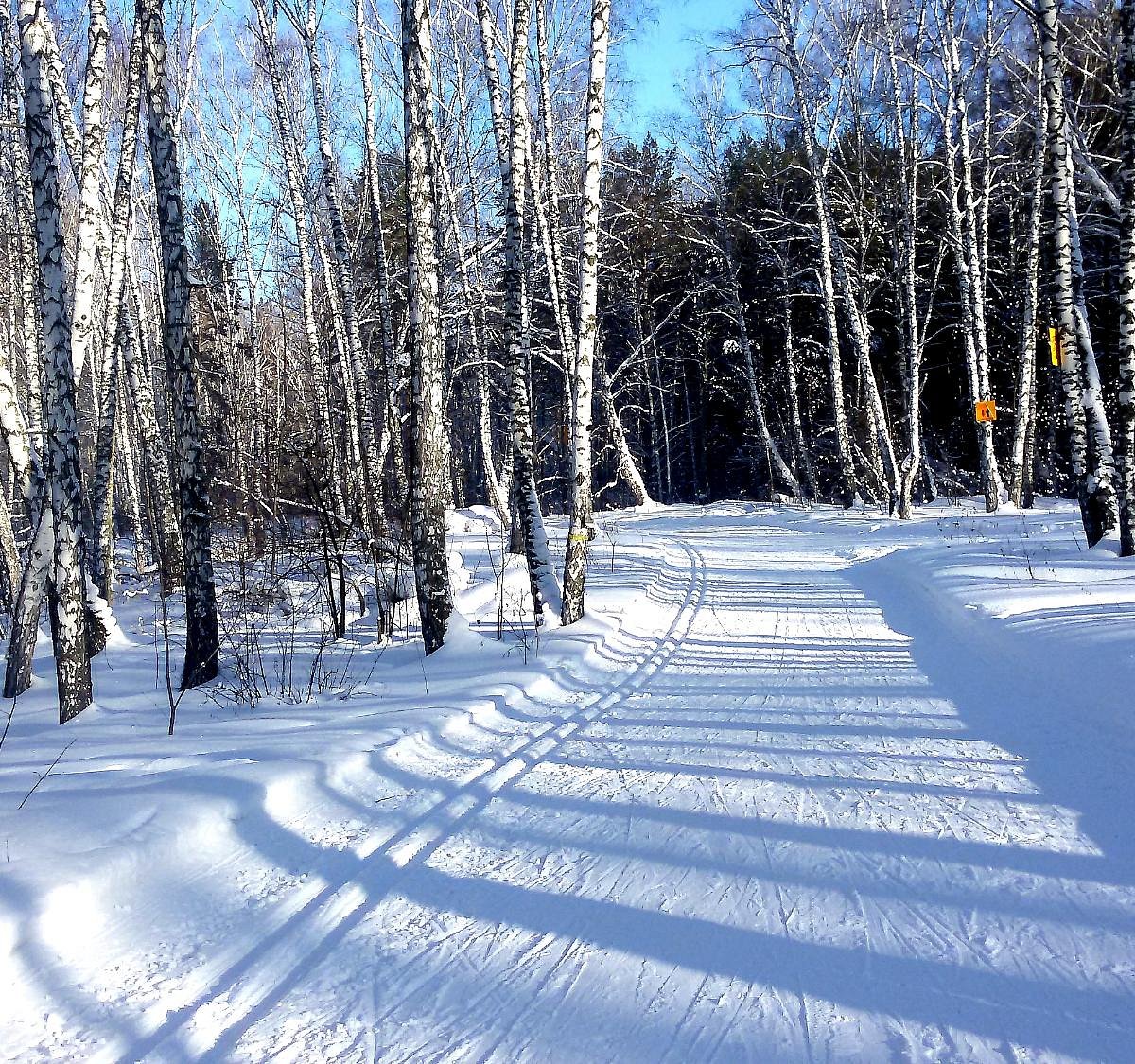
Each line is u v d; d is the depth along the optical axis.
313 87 17.94
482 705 8.66
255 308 26.67
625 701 9.17
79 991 3.89
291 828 5.74
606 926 4.29
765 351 46.16
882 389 40.94
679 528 30.69
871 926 4.12
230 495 21.55
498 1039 3.42
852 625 12.54
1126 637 8.32
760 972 3.78
